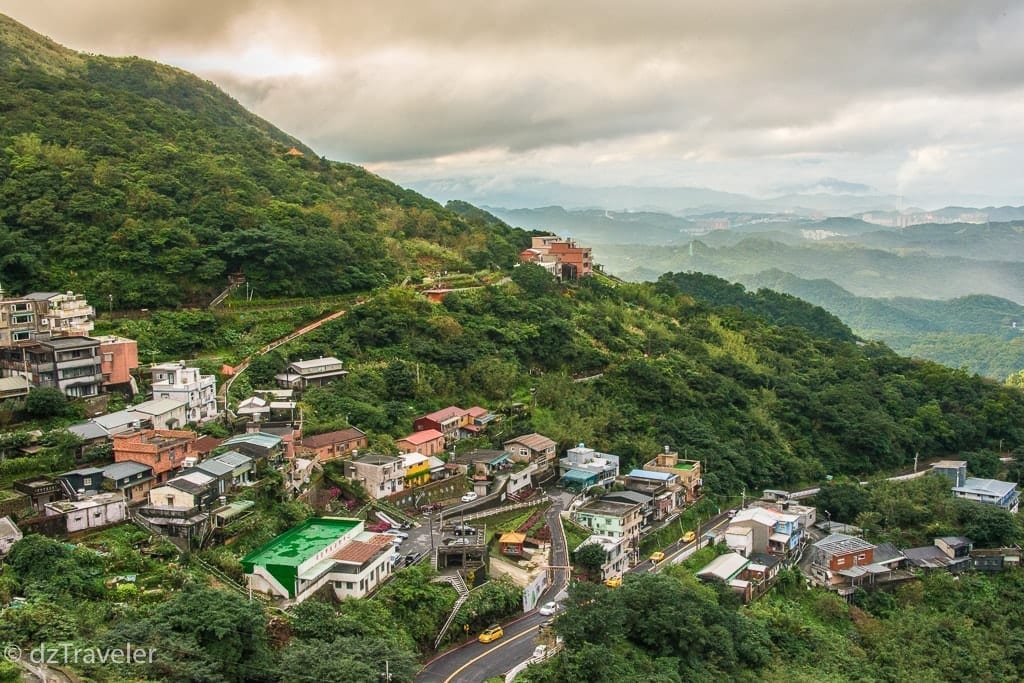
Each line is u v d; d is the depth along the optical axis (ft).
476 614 240.94
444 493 329.72
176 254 419.54
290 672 179.93
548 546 303.68
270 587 223.30
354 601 226.17
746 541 337.72
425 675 215.51
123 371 333.42
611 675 220.23
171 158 523.29
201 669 169.07
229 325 406.21
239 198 501.15
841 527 383.04
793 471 449.06
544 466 372.79
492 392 426.92
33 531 221.46
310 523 268.82
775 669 259.19
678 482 383.04
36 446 271.69
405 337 437.99
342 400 364.17
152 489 251.19
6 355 313.53
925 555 364.17
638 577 267.39
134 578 211.61
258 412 338.54
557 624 233.14
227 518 247.91
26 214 408.46
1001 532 383.24
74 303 347.15
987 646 305.94
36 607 183.01
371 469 308.81
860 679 267.80
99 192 442.50
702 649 251.60
